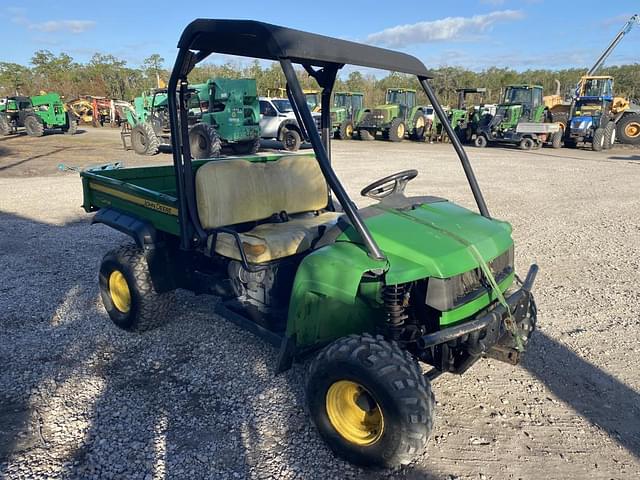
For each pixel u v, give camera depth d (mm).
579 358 3631
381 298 2812
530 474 2529
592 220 7703
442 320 2590
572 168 13742
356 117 23688
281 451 2660
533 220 7664
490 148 20250
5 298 4531
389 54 3207
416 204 3293
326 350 2562
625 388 3277
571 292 4836
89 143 18359
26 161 13398
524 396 3180
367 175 11898
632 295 4766
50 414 2928
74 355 3594
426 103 40312
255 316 3383
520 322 3104
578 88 20688
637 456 2670
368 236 2623
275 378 3312
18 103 21125
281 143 18094
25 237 6406
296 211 4281
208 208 3576
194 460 2580
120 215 4012
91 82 46781
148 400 3074
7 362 3482
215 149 12656
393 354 2416
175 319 4156
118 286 4000
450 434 2824
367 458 2467
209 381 3283
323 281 2672
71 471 2492
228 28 2766
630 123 20953
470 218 3145
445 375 3396
